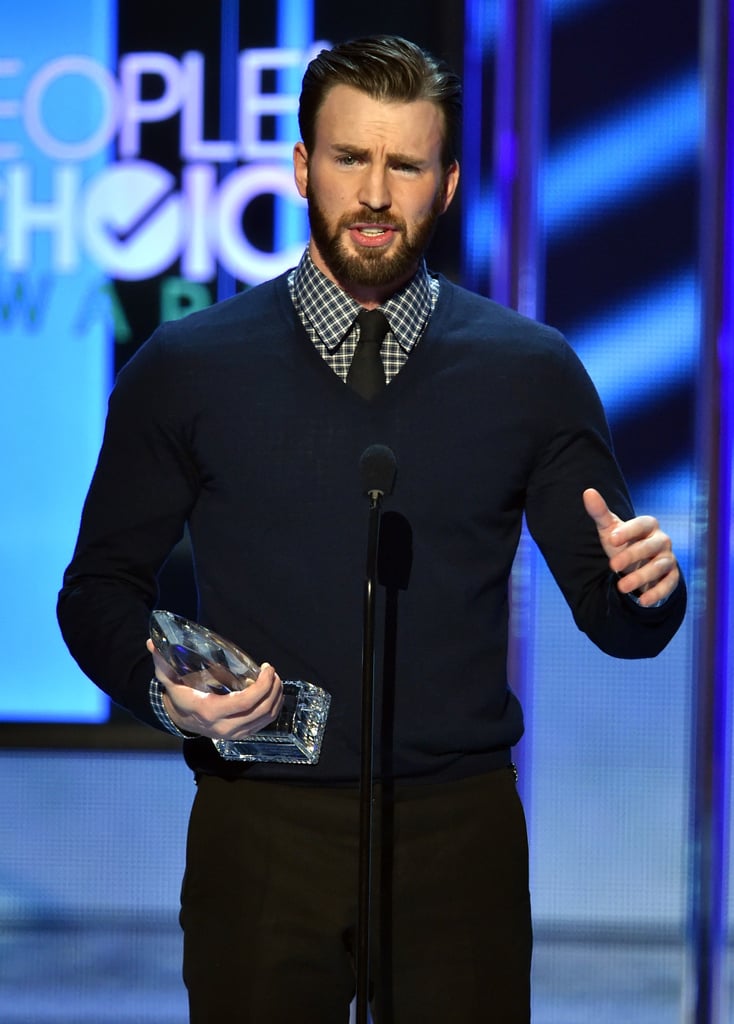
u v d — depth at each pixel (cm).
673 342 1335
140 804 1423
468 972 665
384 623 670
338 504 680
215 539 695
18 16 1366
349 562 676
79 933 1418
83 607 700
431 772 670
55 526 1380
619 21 1334
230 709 596
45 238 1372
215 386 698
